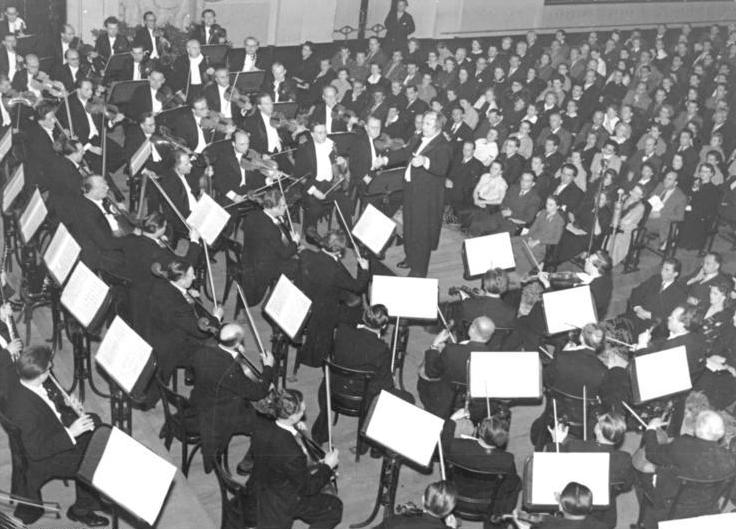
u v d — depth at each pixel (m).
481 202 12.09
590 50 19.27
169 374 7.73
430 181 10.05
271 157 11.66
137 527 6.34
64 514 6.55
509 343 8.39
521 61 17.88
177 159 9.69
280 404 5.97
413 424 6.15
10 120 11.53
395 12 19.28
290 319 7.41
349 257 10.90
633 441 8.34
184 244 10.74
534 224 11.28
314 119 12.65
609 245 11.99
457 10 21.69
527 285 9.48
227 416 6.88
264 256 9.24
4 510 6.23
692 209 12.92
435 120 9.93
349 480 7.63
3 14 15.09
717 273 9.80
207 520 6.77
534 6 22.88
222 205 10.59
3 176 10.59
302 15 18.91
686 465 6.50
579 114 16.30
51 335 8.56
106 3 16.41
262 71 13.50
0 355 6.38
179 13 17.22
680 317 8.16
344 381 7.52
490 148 13.06
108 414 7.70
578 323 8.30
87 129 11.82
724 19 26.39
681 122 16.42
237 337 6.88
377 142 11.52
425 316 7.97
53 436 6.10
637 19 24.97
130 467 5.46
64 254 7.36
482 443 6.50
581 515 5.74
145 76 13.88
